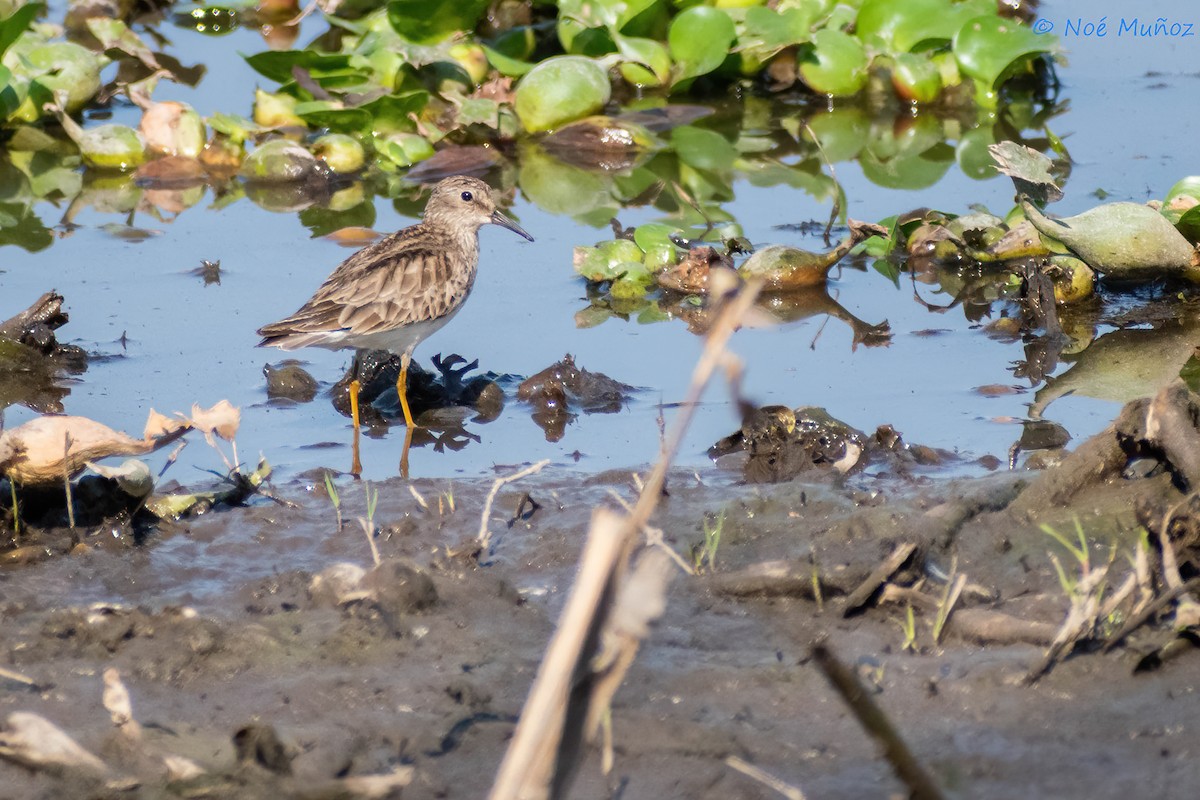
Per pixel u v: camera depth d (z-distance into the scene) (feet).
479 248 51.47
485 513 28.40
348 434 38.37
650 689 21.80
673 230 50.60
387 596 24.81
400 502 31.60
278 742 19.77
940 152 59.47
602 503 31.07
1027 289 44.06
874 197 54.49
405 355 41.22
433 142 60.64
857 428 36.35
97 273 48.42
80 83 61.77
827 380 40.32
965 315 45.47
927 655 22.59
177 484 33.60
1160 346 42.24
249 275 48.37
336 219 53.93
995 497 28.66
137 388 40.40
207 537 29.89
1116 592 22.54
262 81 66.23
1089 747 19.40
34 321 42.42
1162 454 27.20
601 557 11.25
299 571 27.17
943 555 26.48
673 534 28.63
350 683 22.18
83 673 22.79
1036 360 41.50
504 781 11.23
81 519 29.91
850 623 24.06
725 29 63.72
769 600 25.13
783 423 35.24
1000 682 21.22
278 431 38.47
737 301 12.21
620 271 47.93
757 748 19.81
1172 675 21.12
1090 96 64.13
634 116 62.13
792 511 29.50
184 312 45.39
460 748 20.25
